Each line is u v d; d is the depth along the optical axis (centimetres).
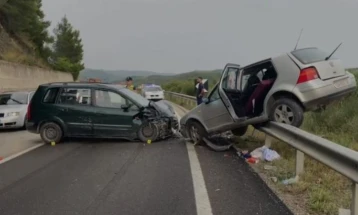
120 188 600
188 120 1009
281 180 623
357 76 1102
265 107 834
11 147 1030
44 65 5647
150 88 3509
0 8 4372
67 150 954
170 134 1109
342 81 823
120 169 730
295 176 626
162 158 831
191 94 3747
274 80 839
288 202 518
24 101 1525
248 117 866
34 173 709
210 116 948
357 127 906
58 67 6788
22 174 702
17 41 4978
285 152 805
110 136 1055
